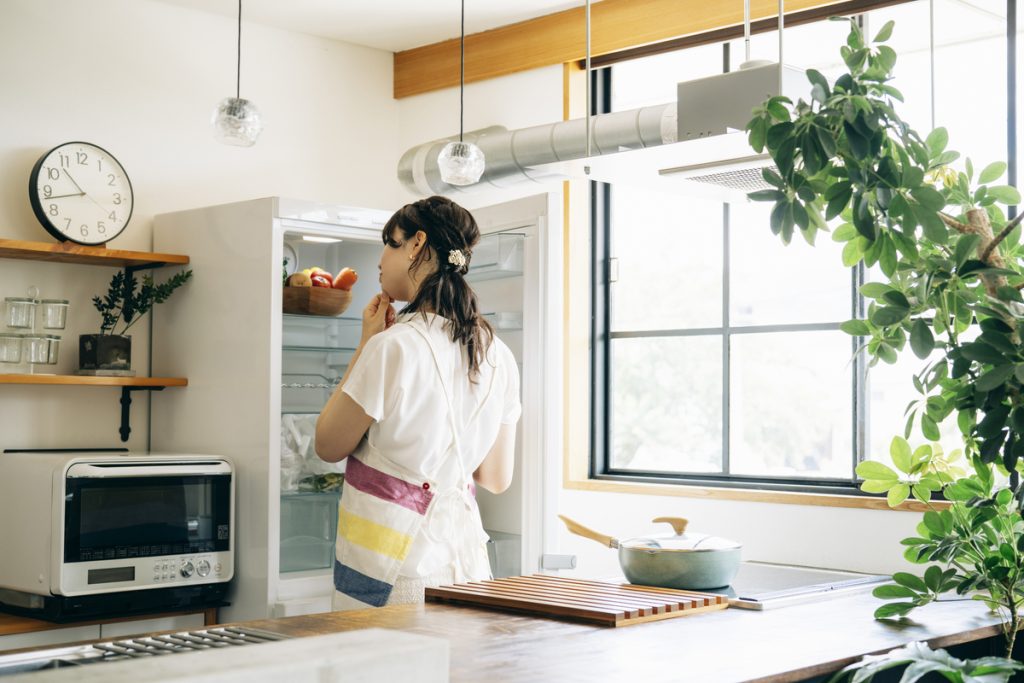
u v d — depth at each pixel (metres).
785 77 1.94
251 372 3.35
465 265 2.51
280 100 4.25
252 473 3.34
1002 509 1.96
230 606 3.38
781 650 1.70
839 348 3.67
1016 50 3.21
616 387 4.22
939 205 1.59
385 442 2.39
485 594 2.09
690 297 4.05
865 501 3.29
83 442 3.67
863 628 1.93
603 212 4.25
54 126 3.65
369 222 3.53
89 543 3.04
